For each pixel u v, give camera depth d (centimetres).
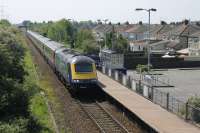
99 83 4125
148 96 3325
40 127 2384
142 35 13588
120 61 5534
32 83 3353
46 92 3747
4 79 2461
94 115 3005
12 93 2377
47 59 6412
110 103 3491
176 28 12025
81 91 3781
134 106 2969
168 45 11050
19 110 2367
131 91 3662
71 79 3728
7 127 1989
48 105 3105
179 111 2778
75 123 2747
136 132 2500
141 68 6212
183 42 10975
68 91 4016
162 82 5259
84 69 3738
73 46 9950
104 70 5062
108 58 5638
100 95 3866
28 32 16788
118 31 14412
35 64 6200
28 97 2580
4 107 2284
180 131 2306
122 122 2773
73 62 3750
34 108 2883
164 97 3462
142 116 2647
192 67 7481
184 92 4616
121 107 3158
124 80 4066
